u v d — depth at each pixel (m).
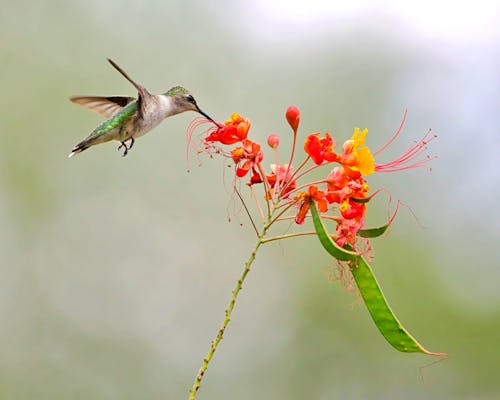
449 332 12.86
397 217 13.50
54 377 13.05
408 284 13.06
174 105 8.38
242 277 5.53
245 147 5.96
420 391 12.82
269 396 13.24
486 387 12.73
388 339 5.66
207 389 13.29
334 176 5.72
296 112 5.82
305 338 13.34
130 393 13.27
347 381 13.09
